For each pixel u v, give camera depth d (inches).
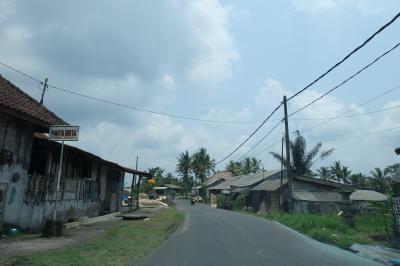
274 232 753.6
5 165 494.6
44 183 611.2
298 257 452.1
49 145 638.5
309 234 703.1
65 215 709.9
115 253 416.5
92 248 420.5
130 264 378.6
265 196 1761.8
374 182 2613.2
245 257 445.1
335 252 498.9
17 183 525.3
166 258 426.6
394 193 684.7
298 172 1539.1
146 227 699.4
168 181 4532.5
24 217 552.4
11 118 506.9
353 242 569.9
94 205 890.1
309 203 1433.3
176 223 898.1
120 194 1186.6
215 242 583.2
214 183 3316.9
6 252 368.2
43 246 413.7
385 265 405.7
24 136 537.0
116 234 546.3
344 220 807.7
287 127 1171.3
